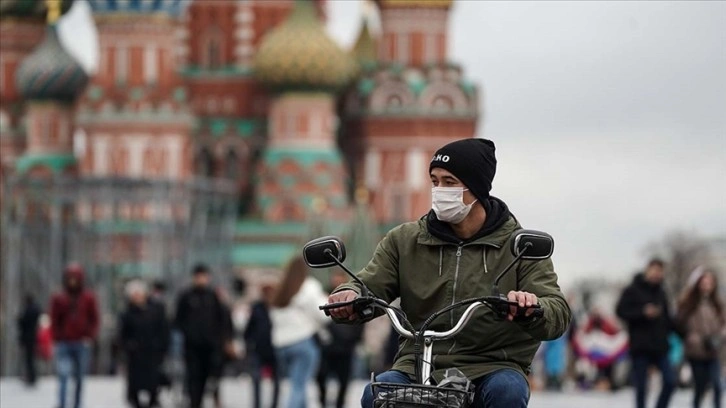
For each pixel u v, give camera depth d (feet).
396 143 410.93
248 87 416.26
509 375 47.83
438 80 410.93
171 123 388.78
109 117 387.75
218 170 413.39
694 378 112.98
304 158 397.60
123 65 391.24
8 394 157.89
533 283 48.70
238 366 215.72
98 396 156.35
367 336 233.96
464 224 49.16
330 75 397.60
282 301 106.93
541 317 47.24
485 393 47.70
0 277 334.03
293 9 400.67
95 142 388.78
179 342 150.30
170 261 348.18
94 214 359.46
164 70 393.29
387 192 410.72
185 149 392.27
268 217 396.37
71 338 121.90
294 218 395.75
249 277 391.24
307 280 107.24
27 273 335.06
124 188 341.82
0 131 417.28
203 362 120.47
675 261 436.35
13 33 418.72
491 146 49.03
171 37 393.50
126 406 140.46
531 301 46.65
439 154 48.52
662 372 109.70
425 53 414.00
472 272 48.93
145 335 133.18
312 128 398.62
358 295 48.62
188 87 415.44
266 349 118.42
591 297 264.93
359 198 379.55
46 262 340.39
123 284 357.82
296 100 398.21
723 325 112.98
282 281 106.83
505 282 48.85
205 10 417.28
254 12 417.69
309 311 106.83
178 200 347.56
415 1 411.75
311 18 399.85
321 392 128.36
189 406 121.08
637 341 109.19
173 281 345.10
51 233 341.62
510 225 49.29
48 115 400.47
